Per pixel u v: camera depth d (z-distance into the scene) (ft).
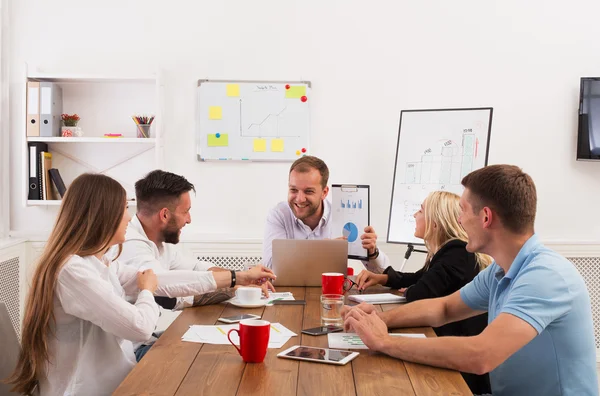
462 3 13.14
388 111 13.21
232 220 13.30
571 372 5.51
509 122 13.23
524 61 13.17
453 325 7.38
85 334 6.17
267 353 5.66
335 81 13.19
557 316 5.30
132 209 13.38
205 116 13.12
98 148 13.19
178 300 7.59
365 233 9.49
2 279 11.84
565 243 13.11
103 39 13.06
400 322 6.52
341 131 13.23
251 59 13.16
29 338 5.96
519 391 5.75
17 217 13.14
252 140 13.19
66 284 5.95
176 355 5.57
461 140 11.97
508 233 5.73
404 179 12.41
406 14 13.14
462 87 13.19
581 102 12.89
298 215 10.14
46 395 6.08
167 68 13.12
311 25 13.15
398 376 5.07
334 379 4.99
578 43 13.20
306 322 6.75
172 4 13.08
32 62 13.01
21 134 13.06
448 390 4.76
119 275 7.30
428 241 8.16
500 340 5.12
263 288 8.06
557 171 13.32
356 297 7.84
